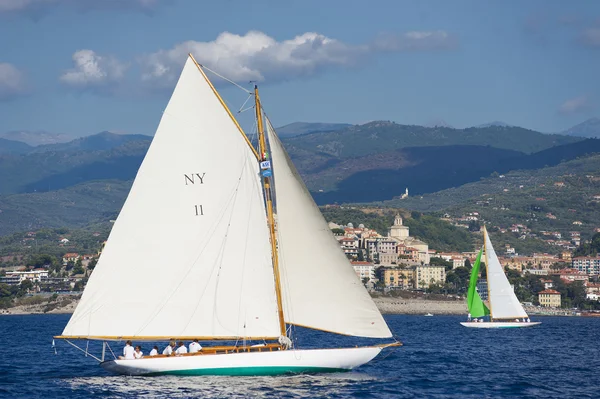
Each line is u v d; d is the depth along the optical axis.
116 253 116.75
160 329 116.81
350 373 127.31
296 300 115.50
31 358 174.38
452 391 120.25
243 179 117.00
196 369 115.31
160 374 116.12
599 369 156.88
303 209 113.50
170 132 117.31
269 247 116.50
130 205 116.88
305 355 116.56
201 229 117.38
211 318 116.81
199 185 117.50
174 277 117.19
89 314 116.38
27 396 109.06
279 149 114.00
